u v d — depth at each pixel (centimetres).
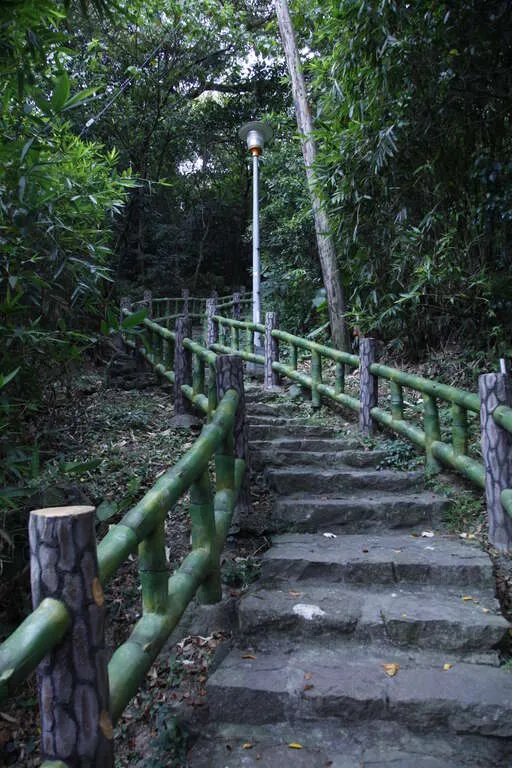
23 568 303
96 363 699
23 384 318
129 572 321
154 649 198
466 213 547
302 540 340
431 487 398
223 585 301
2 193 261
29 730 249
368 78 518
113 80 1208
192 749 210
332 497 391
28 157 278
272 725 221
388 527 358
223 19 1147
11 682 121
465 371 581
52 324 330
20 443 346
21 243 280
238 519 353
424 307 609
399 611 264
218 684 227
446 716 213
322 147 633
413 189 574
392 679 229
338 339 773
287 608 268
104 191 338
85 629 143
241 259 2067
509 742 207
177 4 1065
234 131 1786
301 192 1051
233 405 334
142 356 691
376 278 641
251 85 1697
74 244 324
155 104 1318
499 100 428
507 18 373
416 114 492
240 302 1097
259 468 435
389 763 199
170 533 347
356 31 467
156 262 1738
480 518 354
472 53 410
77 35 1009
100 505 359
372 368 494
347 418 560
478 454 418
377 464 438
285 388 678
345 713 218
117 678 177
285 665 242
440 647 252
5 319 277
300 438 500
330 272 777
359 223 617
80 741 142
